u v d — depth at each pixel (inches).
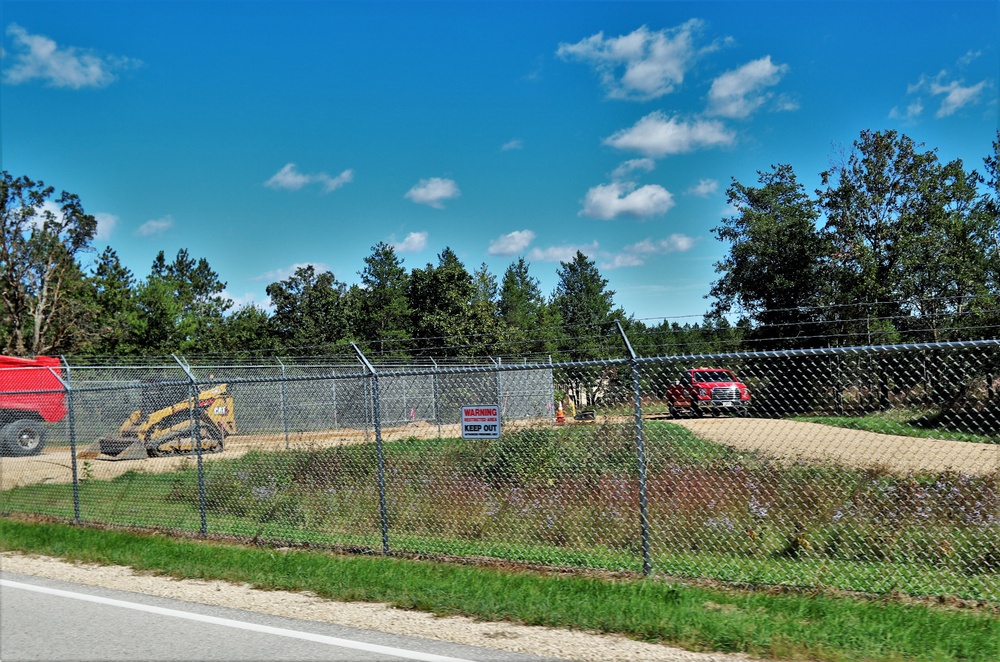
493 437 305.9
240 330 2267.5
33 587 280.5
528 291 3730.3
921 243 1246.9
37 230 1814.7
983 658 180.4
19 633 219.1
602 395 350.3
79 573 303.1
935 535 262.2
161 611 239.8
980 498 269.0
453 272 1822.1
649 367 344.2
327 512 385.7
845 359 277.4
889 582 239.6
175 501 460.1
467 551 310.7
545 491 352.5
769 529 283.0
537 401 518.6
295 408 808.9
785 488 309.6
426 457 440.1
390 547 322.0
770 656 188.2
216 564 299.4
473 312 1813.5
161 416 668.7
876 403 267.3
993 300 1197.7
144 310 2368.4
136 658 194.1
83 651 201.0
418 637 207.8
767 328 1411.2
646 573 263.7
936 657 181.2
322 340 2022.6
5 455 628.7
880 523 272.2
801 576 252.2
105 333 1909.4
